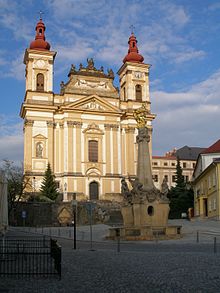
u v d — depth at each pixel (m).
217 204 63.25
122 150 90.50
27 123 83.56
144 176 39.75
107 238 38.97
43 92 85.69
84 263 20.12
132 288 13.35
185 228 47.69
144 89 94.19
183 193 86.50
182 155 139.50
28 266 18.78
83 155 86.12
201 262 19.52
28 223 71.00
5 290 13.19
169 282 14.32
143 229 36.25
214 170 65.25
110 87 91.50
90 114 88.19
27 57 87.31
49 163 80.94
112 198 85.62
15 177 75.38
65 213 70.12
